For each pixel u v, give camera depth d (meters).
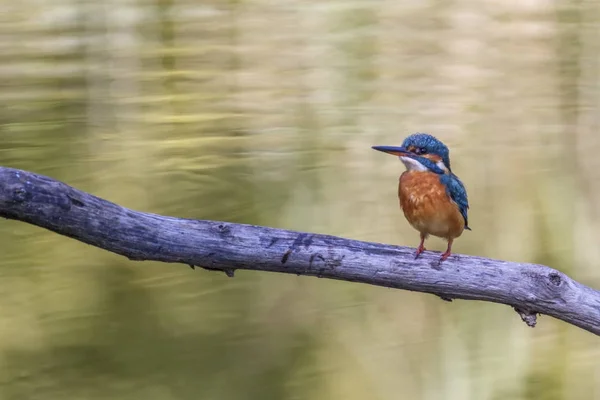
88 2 10.78
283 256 5.02
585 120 12.03
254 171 11.24
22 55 10.60
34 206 4.46
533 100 11.91
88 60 10.84
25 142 10.65
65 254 10.84
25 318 10.70
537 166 11.85
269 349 11.28
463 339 11.41
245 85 11.24
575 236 11.84
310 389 11.05
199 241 4.89
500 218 11.75
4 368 10.55
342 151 11.43
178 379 10.98
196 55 11.12
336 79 11.42
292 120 11.34
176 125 11.05
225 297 11.30
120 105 10.97
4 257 10.60
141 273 11.10
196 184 11.07
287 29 11.30
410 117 11.57
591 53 11.97
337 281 11.49
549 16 11.90
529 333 11.52
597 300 5.14
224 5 11.13
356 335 11.40
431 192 6.29
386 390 11.15
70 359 10.80
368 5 11.44
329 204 11.38
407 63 11.62
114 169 10.91
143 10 10.93
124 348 10.96
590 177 11.97
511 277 5.16
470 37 11.73
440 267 5.17
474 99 11.74
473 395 11.10
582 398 11.25
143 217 4.81
